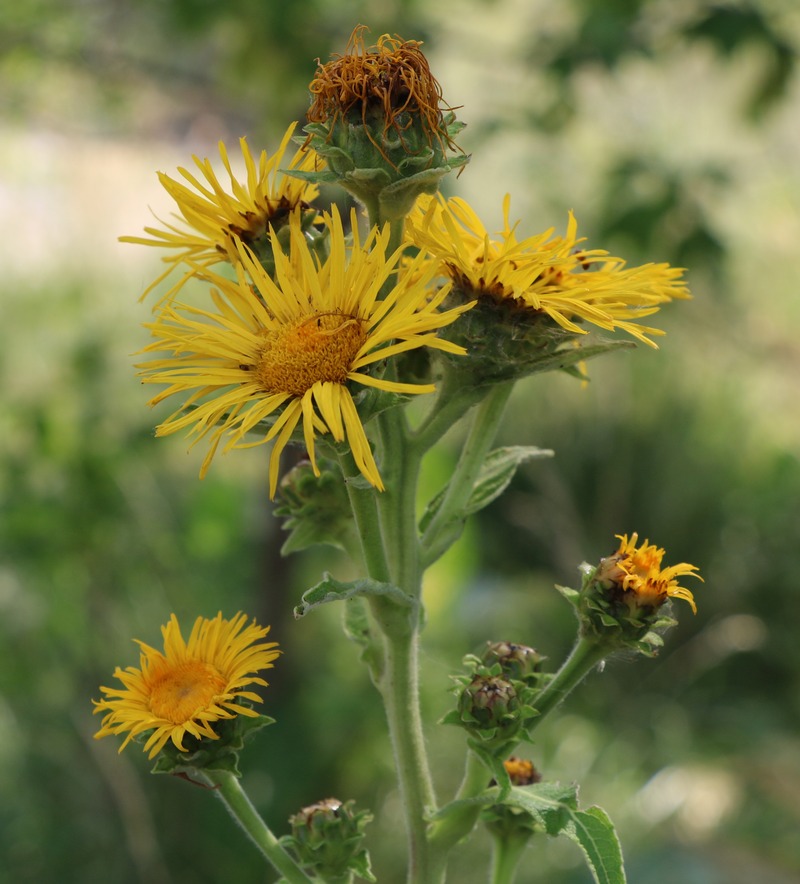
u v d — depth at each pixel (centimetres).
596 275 201
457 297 194
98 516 558
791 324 938
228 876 547
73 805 564
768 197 937
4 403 593
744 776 690
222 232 209
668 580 207
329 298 179
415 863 212
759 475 858
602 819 190
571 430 869
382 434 201
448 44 596
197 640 200
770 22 535
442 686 605
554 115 562
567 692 210
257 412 169
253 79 564
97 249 834
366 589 186
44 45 618
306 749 578
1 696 575
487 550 832
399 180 183
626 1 534
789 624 793
